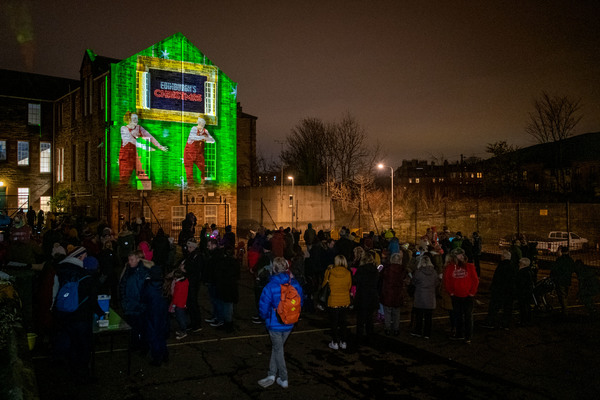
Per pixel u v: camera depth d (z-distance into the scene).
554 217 30.84
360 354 8.80
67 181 36.06
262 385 7.13
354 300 9.66
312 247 13.92
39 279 7.41
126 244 15.18
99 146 29.77
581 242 27.86
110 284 12.03
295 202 38.59
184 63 30.00
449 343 9.56
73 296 6.80
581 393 7.09
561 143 42.38
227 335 9.91
